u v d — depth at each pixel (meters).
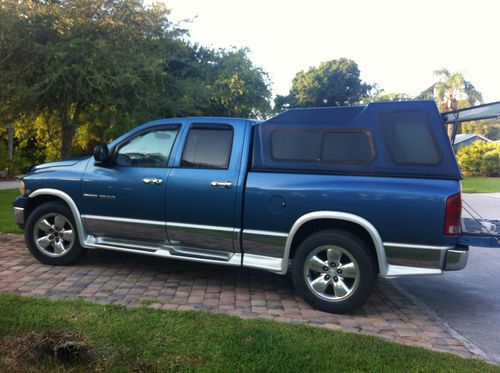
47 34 13.18
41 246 5.88
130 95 14.00
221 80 21.53
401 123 4.51
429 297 5.62
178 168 5.24
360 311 4.84
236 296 5.04
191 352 3.42
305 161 4.76
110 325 3.82
